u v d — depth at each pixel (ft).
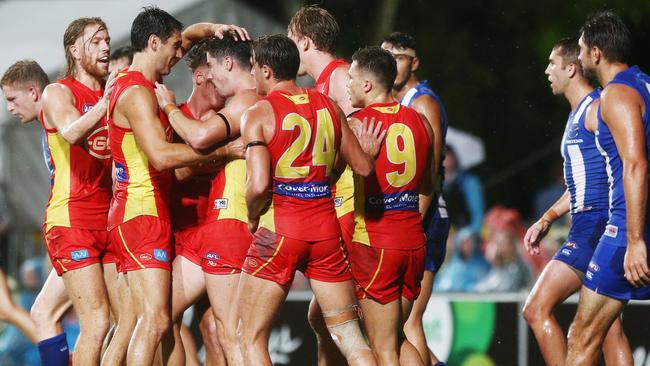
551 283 84.89
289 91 74.43
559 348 83.82
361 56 78.84
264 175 71.26
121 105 76.84
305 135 72.95
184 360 84.48
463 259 136.46
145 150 76.02
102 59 84.07
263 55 74.69
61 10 166.81
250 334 74.49
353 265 78.59
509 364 108.78
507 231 131.54
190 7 155.94
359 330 75.72
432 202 90.38
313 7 88.02
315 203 73.97
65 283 83.61
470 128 217.56
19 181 148.15
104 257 84.84
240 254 80.69
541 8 214.69
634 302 102.06
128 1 161.48
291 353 115.14
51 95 81.97
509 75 217.15
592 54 80.38
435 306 112.98
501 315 109.70
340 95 85.35
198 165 80.64
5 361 121.49
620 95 76.79
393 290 78.43
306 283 128.67
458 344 111.55
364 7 217.36
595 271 79.20
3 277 103.14
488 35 218.79
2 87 90.17
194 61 84.02
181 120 76.18
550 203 155.43
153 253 78.18
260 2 208.95
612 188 79.30
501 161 215.92
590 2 208.85
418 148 78.18
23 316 102.53
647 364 101.04
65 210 82.94
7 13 169.58
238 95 77.71
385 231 77.77
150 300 77.77
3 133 148.15
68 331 119.14
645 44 206.08
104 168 84.12
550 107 216.95
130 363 76.89
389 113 78.07
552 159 210.18
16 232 144.25
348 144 75.15
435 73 218.38
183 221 83.56
